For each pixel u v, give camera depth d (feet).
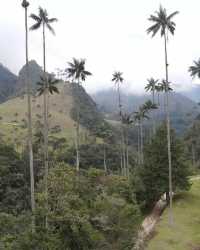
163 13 199.82
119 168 480.64
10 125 623.77
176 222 202.80
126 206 152.76
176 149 238.48
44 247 119.14
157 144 241.76
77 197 156.56
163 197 257.14
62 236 138.21
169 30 204.74
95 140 587.68
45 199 144.36
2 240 131.03
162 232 188.85
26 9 164.14
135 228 152.25
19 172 335.88
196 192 255.09
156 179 236.43
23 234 125.39
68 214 138.92
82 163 460.96
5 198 296.71
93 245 141.49
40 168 347.36
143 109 396.16
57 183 157.79
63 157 453.58
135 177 242.37
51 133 625.41
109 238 146.92
